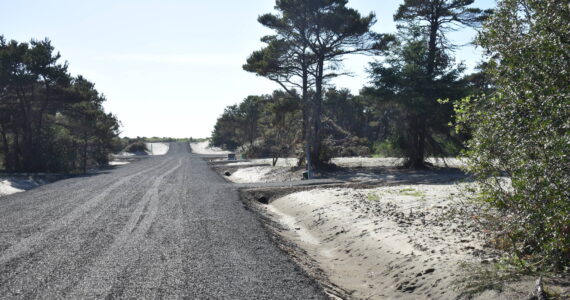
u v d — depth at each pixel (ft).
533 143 18.19
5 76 110.73
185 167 134.51
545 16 18.63
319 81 113.19
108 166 161.27
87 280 20.98
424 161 104.42
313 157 105.70
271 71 115.55
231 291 20.06
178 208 45.44
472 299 18.88
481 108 20.43
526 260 20.33
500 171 20.38
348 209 45.98
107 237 30.73
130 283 20.66
